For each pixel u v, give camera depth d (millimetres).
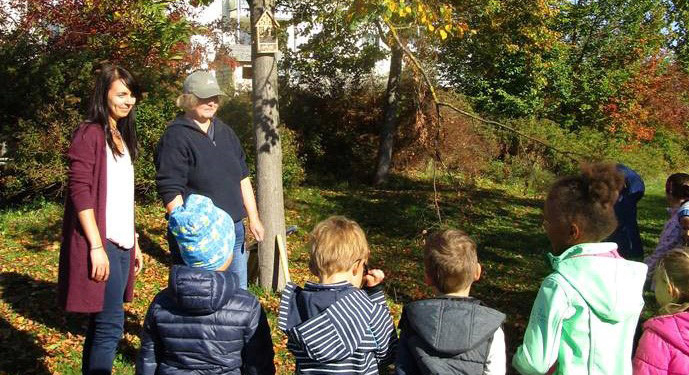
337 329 2582
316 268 2773
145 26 10062
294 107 15156
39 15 10648
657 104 23703
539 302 2521
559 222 2611
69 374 4395
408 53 6711
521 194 15109
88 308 3420
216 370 2754
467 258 2648
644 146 22938
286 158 12312
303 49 14336
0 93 9383
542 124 18922
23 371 4395
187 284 2689
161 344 2809
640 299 2521
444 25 6699
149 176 9828
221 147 4180
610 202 2562
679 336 2578
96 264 3361
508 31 15523
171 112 9898
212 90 4031
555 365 2525
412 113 15578
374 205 12094
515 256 9141
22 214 8984
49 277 6531
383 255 8742
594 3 22969
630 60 23344
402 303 6590
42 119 9305
